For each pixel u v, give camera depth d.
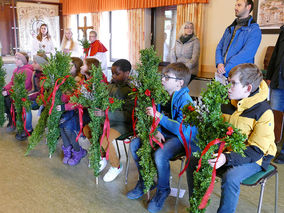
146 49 1.88
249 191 2.32
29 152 3.03
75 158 2.78
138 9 5.95
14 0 7.15
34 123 3.97
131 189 2.33
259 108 1.70
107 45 7.17
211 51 4.93
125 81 2.46
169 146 1.97
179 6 5.16
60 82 2.54
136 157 2.14
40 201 2.15
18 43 7.35
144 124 1.93
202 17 4.89
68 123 2.71
